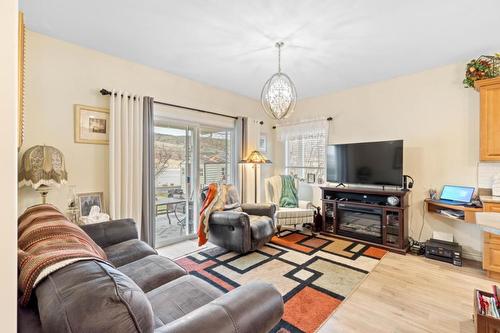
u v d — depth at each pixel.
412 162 3.36
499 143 2.48
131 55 2.79
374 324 1.71
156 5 1.90
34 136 2.26
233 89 4.06
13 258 0.49
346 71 3.28
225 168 4.27
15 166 0.49
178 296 1.28
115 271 0.81
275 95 2.45
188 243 3.46
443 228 3.11
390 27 2.21
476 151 2.89
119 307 0.67
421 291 2.14
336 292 2.12
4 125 0.48
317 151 4.45
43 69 2.31
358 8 1.94
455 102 3.03
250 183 4.41
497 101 2.49
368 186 3.85
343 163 3.82
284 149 4.96
